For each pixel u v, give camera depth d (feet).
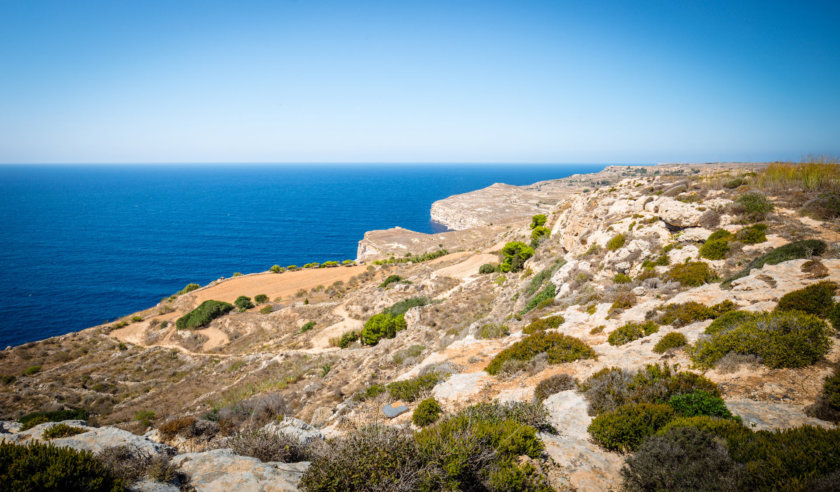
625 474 22.62
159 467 22.99
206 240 576.61
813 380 27.96
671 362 36.83
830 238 52.37
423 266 217.97
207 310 171.94
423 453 22.84
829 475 17.31
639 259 70.79
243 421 52.95
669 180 102.37
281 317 164.14
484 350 56.39
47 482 18.06
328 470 21.94
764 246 56.95
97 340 163.63
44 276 401.49
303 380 81.97
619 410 27.86
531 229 195.00
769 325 33.27
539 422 29.50
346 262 304.50
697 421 24.02
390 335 104.94
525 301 92.17
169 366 133.69
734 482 19.04
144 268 436.35
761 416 25.26
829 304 34.99
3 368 134.82
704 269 57.57
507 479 21.63
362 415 43.09
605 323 52.95
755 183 77.61
